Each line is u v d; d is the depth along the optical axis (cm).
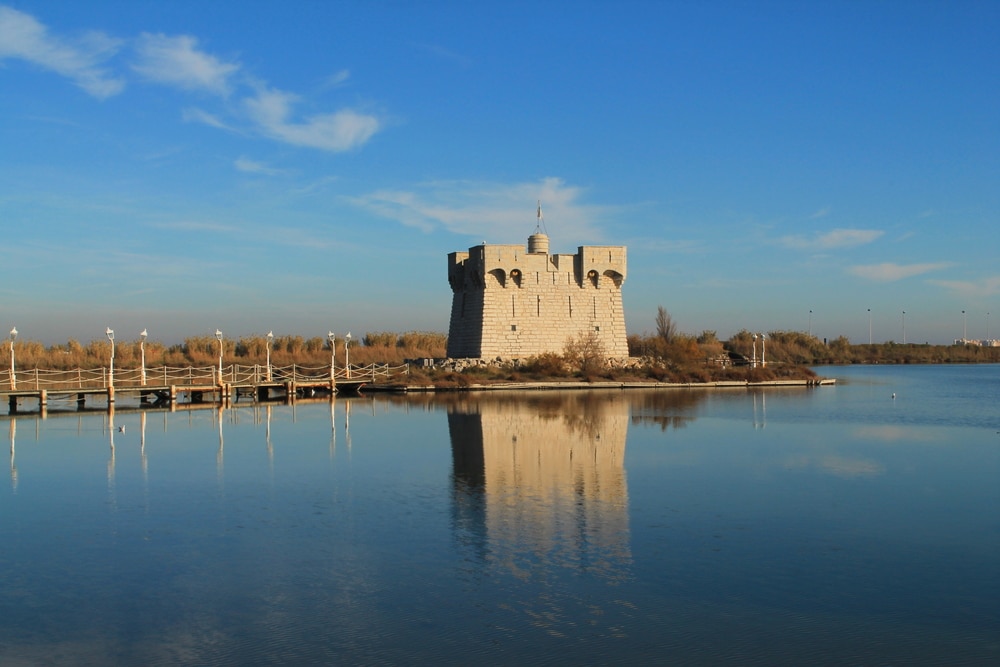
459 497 2664
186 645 1532
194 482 2922
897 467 3222
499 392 7244
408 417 5062
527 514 2431
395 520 2367
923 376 11538
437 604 1712
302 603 1725
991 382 9638
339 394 7075
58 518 2406
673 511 2464
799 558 1998
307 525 2316
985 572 1892
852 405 6009
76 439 4041
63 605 1727
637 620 1623
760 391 7575
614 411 5434
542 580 1848
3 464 3300
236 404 6131
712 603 1708
